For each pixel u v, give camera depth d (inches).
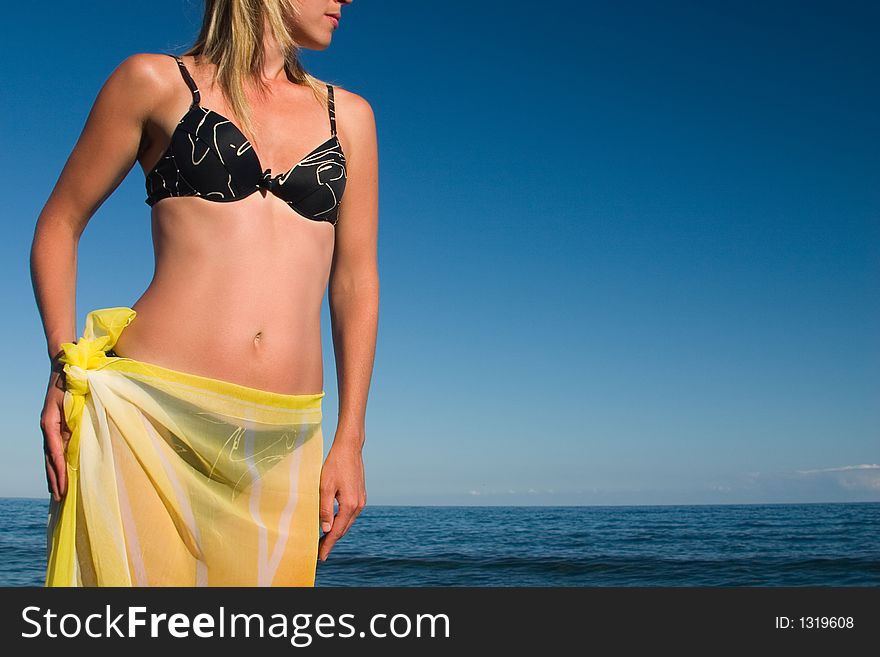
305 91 68.6
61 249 64.4
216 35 64.9
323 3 68.5
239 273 61.1
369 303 73.2
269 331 61.8
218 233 61.1
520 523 1926.7
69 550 55.9
